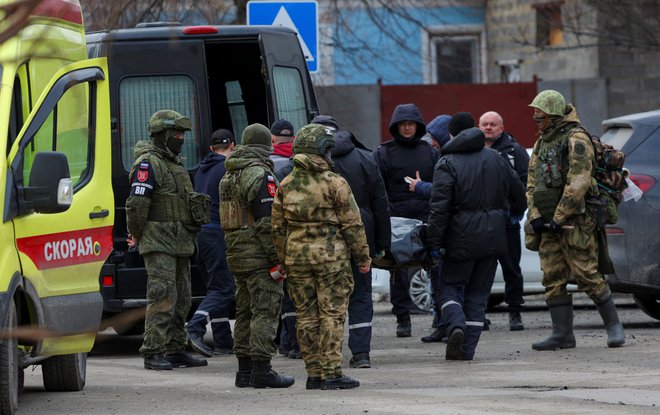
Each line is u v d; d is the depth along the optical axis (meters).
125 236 23.19
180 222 20.06
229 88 25.88
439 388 16.86
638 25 50.94
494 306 32.28
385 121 49.78
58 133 15.81
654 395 15.64
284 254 17.03
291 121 24.36
